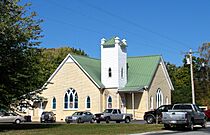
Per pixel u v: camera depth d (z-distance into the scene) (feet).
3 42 100.53
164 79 211.82
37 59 110.73
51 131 95.45
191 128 101.50
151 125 118.62
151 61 205.87
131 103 193.36
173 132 93.50
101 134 86.02
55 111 193.77
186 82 277.85
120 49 192.85
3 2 101.30
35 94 115.14
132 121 169.07
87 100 187.62
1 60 101.71
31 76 109.09
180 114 100.12
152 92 196.54
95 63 207.62
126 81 196.34
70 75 192.24
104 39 193.57
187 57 175.11
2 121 161.38
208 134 86.53
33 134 86.74
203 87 269.64
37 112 196.13
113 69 190.08
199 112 108.88
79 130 98.32
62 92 193.26
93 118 165.99
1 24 96.32
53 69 229.04
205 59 273.95
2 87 101.81
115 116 159.12
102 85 188.65
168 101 214.90
